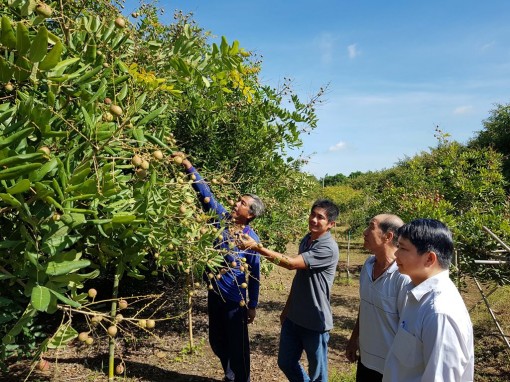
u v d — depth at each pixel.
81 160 1.84
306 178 5.35
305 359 4.47
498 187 6.00
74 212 1.68
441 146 6.97
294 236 5.12
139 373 3.94
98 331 4.76
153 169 1.96
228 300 3.40
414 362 1.78
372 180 21.67
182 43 2.45
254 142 4.61
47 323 4.58
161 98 3.00
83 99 1.88
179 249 2.46
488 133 16.61
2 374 3.67
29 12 1.80
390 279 2.39
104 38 2.16
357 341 2.95
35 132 1.66
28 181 1.45
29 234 1.67
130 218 1.75
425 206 4.98
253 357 4.54
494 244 4.48
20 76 1.56
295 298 3.19
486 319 5.97
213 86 2.66
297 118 4.52
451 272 4.70
